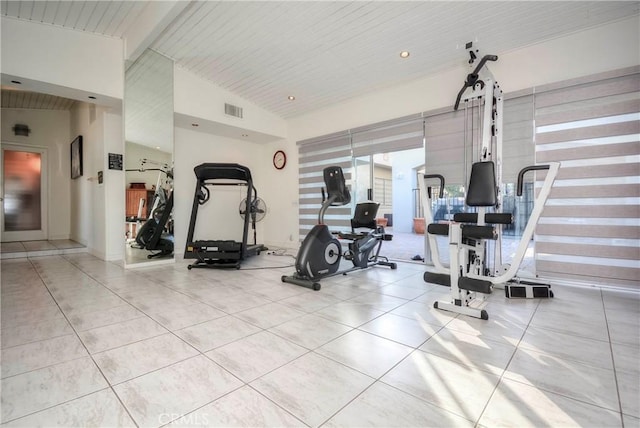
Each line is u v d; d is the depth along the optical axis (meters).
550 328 2.16
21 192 6.40
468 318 2.37
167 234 4.66
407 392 1.43
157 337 2.03
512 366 1.65
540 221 3.39
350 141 5.20
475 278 2.53
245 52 4.14
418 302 2.78
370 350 1.85
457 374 1.58
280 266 4.48
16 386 1.47
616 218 3.00
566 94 3.22
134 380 1.53
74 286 3.29
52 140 6.68
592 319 2.32
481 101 3.73
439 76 4.19
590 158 3.10
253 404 1.34
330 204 3.84
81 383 1.50
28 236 6.44
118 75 4.11
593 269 3.14
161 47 4.18
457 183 3.98
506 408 1.31
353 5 3.15
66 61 3.71
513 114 3.54
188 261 4.89
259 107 5.75
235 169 4.75
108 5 3.41
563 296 2.89
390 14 3.21
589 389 1.44
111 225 4.82
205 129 5.57
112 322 2.28
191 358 1.75
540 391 1.43
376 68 4.20
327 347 1.89
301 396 1.40
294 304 2.73
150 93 4.35
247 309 2.59
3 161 6.20
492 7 2.97
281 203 6.44
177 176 5.49
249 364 1.69
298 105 5.56
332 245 3.66
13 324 2.23
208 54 4.28
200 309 2.58
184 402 1.36
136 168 4.38
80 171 5.95
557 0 2.81
